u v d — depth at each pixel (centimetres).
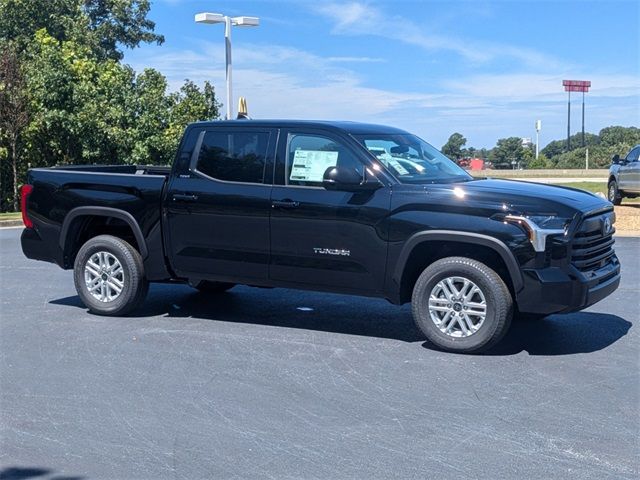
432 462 444
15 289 980
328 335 734
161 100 2694
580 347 689
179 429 495
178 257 779
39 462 447
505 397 555
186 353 670
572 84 8000
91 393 565
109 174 815
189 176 769
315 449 463
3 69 2325
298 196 712
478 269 649
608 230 693
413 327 766
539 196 650
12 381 594
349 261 697
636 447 465
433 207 662
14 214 2158
